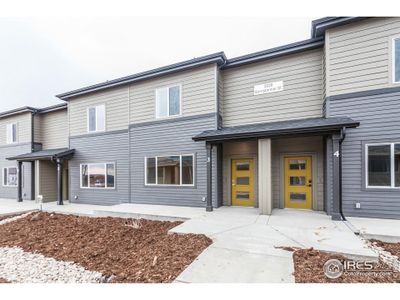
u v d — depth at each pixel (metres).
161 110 8.81
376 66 5.62
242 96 8.04
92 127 10.46
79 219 7.14
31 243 4.96
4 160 13.65
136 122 9.31
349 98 5.87
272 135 6.00
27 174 12.23
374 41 5.64
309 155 7.08
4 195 13.37
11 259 4.09
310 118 6.96
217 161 7.65
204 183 7.81
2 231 6.02
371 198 5.57
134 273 3.17
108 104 10.02
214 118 7.74
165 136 8.64
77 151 10.75
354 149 5.76
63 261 3.93
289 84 7.36
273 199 7.44
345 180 5.82
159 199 8.62
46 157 10.23
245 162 7.95
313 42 6.81
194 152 8.02
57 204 10.08
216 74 7.79
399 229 4.58
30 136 12.64
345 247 3.55
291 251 3.48
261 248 3.62
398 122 5.37
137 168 9.19
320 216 5.97
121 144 9.60
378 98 5.57
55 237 5.34
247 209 7.25
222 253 3.44
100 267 3.61
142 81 9.24
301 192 7.17
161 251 3.80
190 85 8.22
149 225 6.07
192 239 4.18
